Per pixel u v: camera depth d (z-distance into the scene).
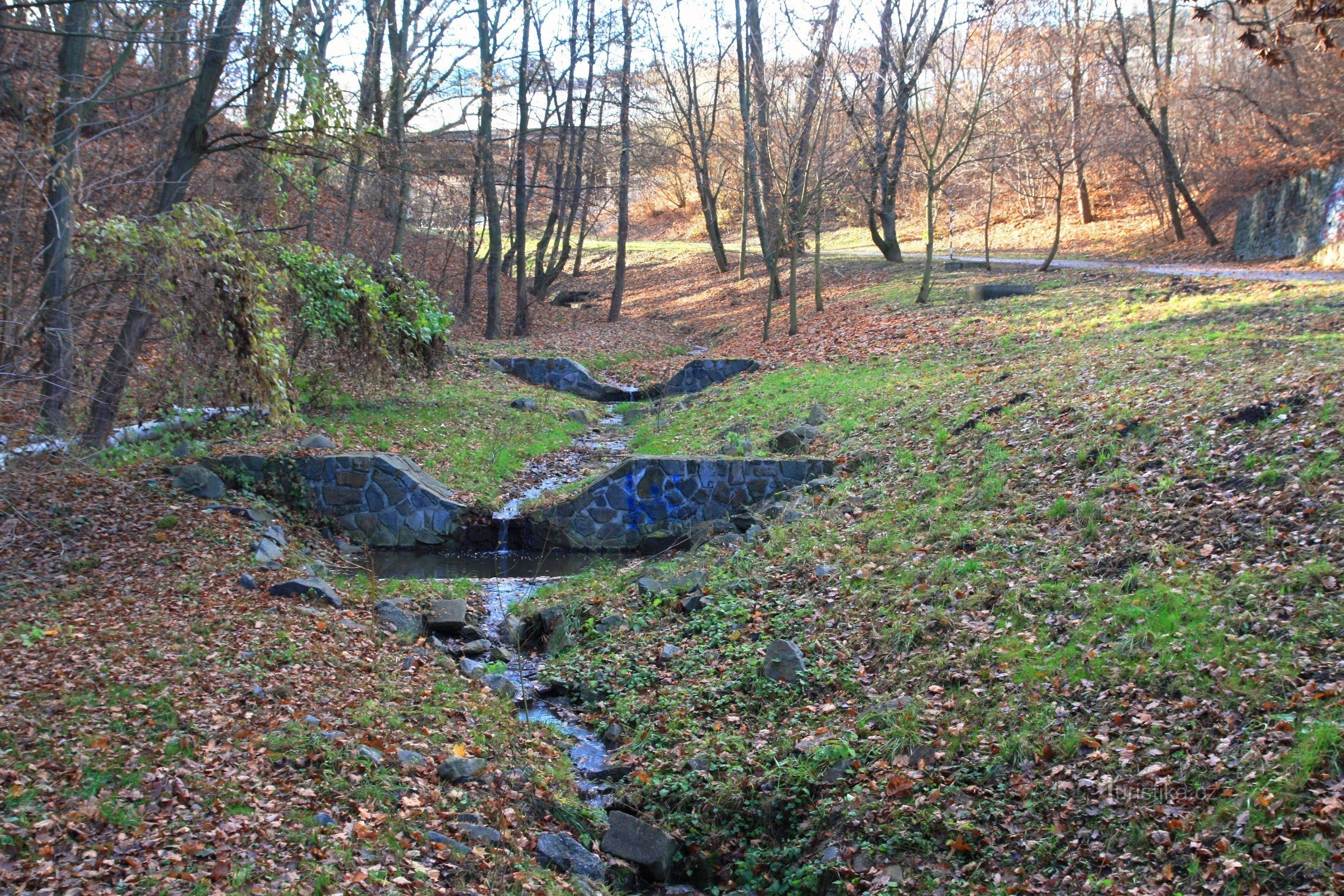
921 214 50.91
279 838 5.02
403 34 23.77
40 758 5.41
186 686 6.68
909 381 16.16
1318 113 29.06
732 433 15.32
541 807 6.42
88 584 8.89
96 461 12.14
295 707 6.70
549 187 31.81
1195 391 10.54
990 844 5.55
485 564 12.84
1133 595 7.25
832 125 28.72
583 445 17.89
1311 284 18.88
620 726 7.92
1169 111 37.69
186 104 15.16
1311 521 7.29
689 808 6.73
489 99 27.52
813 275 37.22
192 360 11.50
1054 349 16.12
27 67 11.79
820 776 6.61
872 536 10.23
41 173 10.52
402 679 7.90
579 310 39.78
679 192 62.38
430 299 18.28
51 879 4.30
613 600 10.32
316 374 16.84
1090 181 44.34
